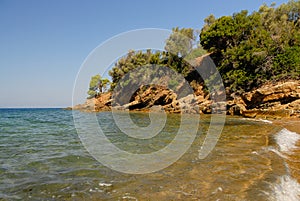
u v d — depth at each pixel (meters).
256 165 6.16
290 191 4.45
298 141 9.49
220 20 39.16
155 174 5.84
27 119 32.22
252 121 18.80
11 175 5.93
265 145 8.80
